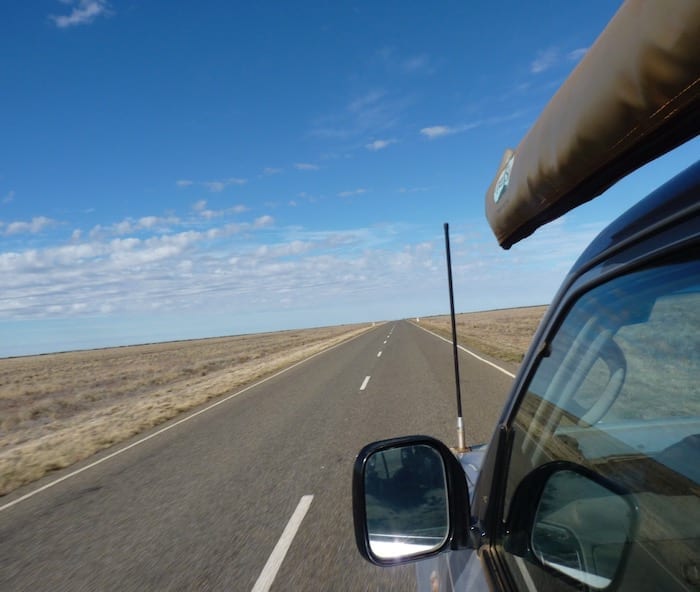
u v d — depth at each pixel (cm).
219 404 1563
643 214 116
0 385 4238
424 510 205
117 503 696
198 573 460
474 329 4988
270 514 592
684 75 85
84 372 5169
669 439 117
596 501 139
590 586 134
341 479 696
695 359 107
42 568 504
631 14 92
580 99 110
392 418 1037
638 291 118
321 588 414
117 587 448
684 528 110
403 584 410
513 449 185
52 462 1010
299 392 1590
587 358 146
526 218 164
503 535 178
